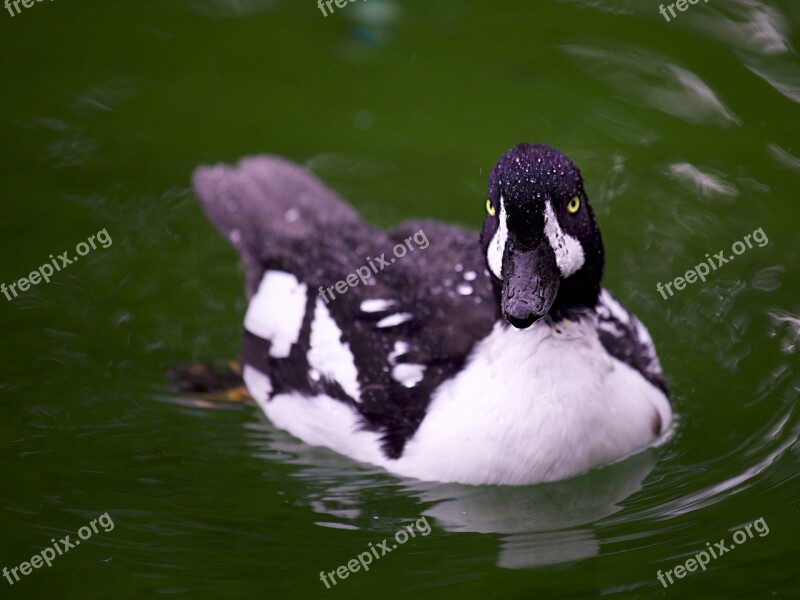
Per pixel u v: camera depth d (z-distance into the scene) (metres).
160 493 11.61
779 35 16.91
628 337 12.16
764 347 13.33
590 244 10.56
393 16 17.97
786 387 12.75
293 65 17.27
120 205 15.26
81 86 16.86
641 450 11.88
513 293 9.99
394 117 16.50
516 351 10.98
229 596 10.25
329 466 12.00
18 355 13.30
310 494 11.61
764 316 13.71
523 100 16.58
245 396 13.12
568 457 11.32
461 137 16.12
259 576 10.49
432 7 18.11
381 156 15.93
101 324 13.83
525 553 10.79
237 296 14.37
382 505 11.47
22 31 17.72
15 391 12.84
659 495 11.50
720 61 16.80
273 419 12.69
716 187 15.21
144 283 14.40
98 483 11.72
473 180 15.53
